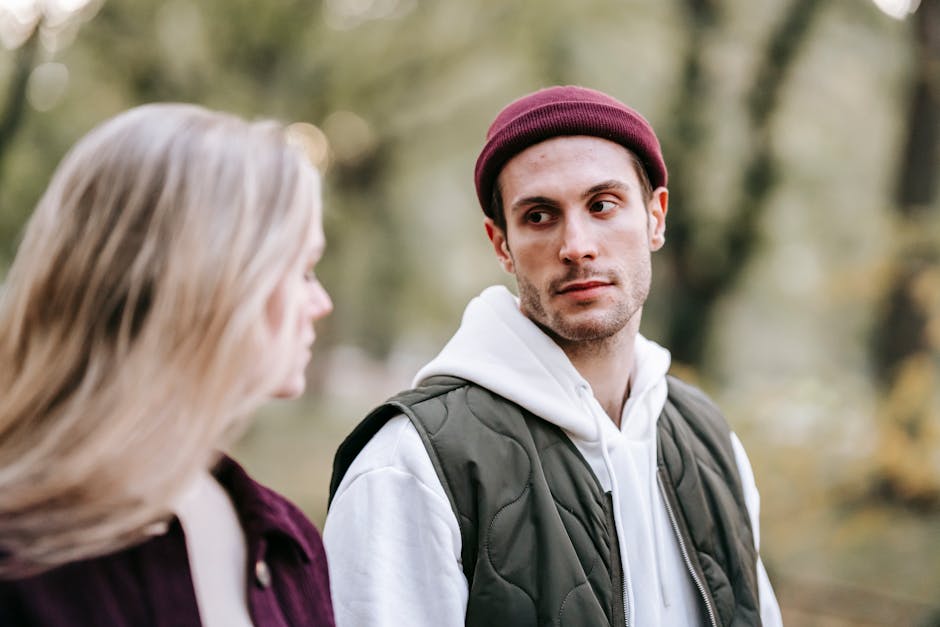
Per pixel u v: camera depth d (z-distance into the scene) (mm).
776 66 6281
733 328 6707
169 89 6551
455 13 7348
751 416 4781
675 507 1383
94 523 752
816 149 6441
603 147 1329
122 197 786
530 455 1278
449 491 1230
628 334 1399
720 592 1356
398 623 1184
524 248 1332
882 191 6285
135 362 763
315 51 7383
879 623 3875
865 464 4520
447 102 7645
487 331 1403
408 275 8812
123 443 750
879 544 4273
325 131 8156
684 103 6293
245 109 6797
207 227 789
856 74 6340
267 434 8547
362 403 11406
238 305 792
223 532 907
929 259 4949
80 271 771
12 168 5555
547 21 6637
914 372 4645
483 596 1192
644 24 6426
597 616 1211
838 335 6297
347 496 1271
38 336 775
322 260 8305
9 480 739
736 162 6266
